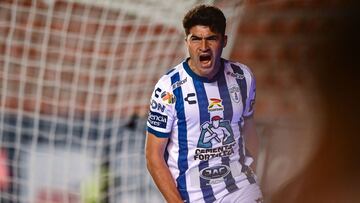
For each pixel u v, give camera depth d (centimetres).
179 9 2273
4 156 2244
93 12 2375
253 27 1847
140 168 2167
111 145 2214
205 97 1462
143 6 2341
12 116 2284
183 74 1466
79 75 2320
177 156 1501
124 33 2344
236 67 1499
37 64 2359
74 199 2189
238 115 1491
